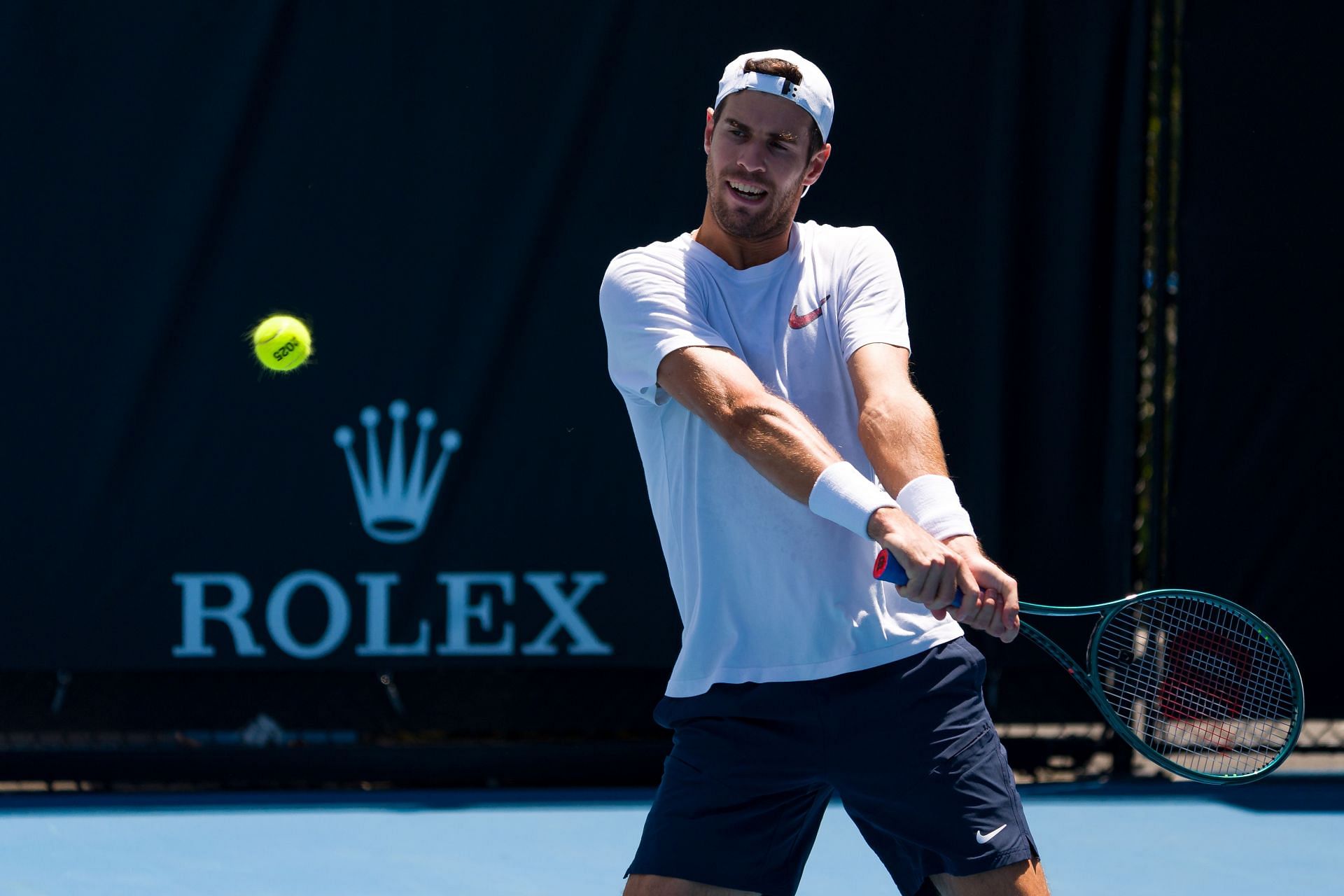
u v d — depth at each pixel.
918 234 16.94
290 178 16.33
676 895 7.75
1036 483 17.20
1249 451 17.12
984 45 16.89
